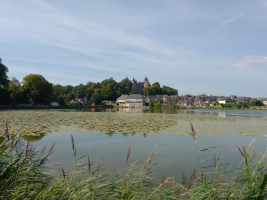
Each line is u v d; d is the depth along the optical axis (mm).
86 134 15094
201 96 169875
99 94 123500
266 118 36031
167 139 13570
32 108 60250
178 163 8484
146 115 38219
